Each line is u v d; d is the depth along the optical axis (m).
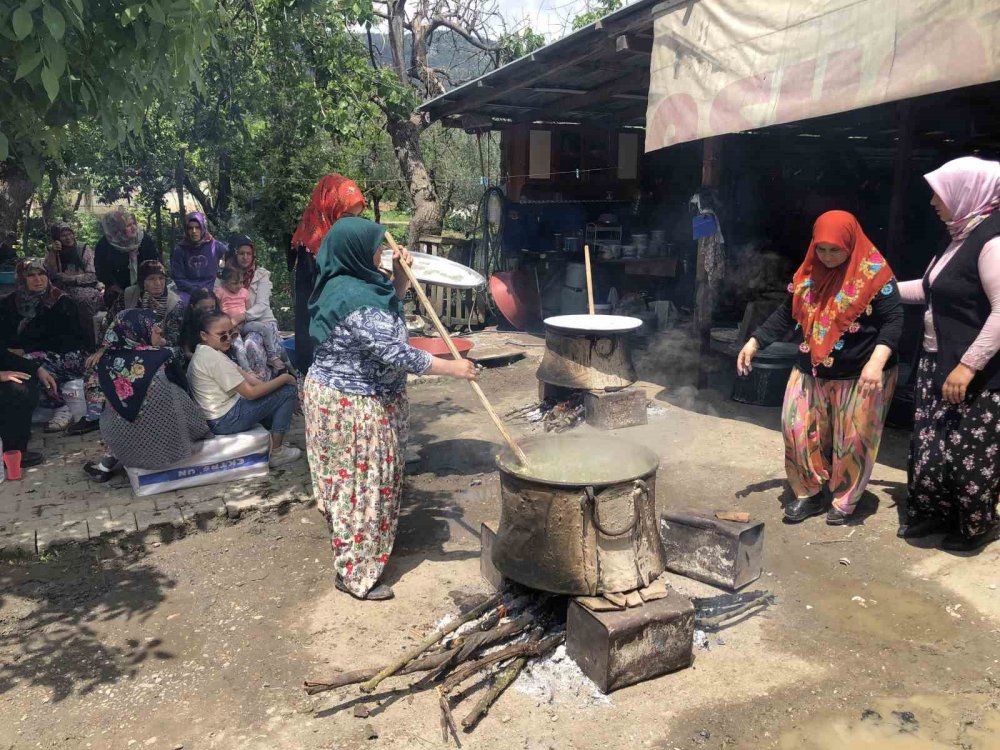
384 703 2.79
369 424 3.39
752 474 4.95
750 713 2.69
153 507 4.36
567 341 5.67
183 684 2.95
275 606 3.49
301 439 5.57
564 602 3.14
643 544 2.87
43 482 4.77
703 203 6.66
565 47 6.99
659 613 2.81
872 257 3.71
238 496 4.53
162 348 4.46
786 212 10.58
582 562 2.79
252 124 10.80
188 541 4.18
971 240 3.44
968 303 3.48
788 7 4.72
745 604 3.37
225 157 11.10
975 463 3.58
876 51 4.19
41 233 11.50
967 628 3.19
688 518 3.56
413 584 3.65
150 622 3.39
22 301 5.89
